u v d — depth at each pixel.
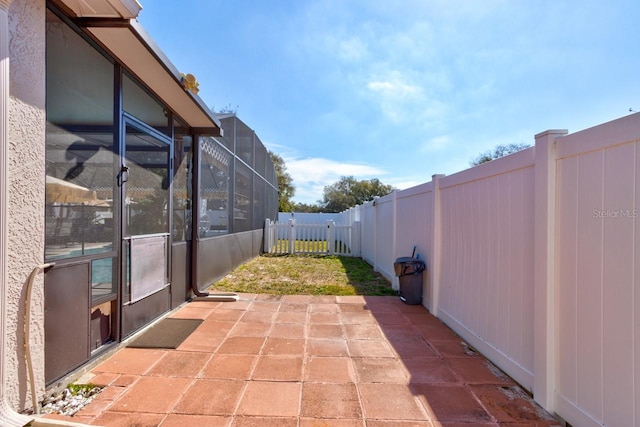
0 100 1.73
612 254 1.74
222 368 2.76
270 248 11.78
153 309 3.85
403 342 3.41
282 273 7.39
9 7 1.81
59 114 2.33
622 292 1.68
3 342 1.80
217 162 6.51
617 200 1.72
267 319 4.12
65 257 2.38
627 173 1.66
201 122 4.74
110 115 2.91
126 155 3.20
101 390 2.37
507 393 2.42
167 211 4.17
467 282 3.47
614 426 1.71
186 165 4.84
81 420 2.01
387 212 6.77
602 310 1.80
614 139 1.72
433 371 2.76
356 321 4.09
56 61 2.29
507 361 2.71
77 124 2.51
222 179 6.84
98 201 2.77
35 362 2.08
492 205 3.01
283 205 25.12
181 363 2.84
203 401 2.25
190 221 5.00
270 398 2.30
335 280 6.64
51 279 2.24
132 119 3.28
